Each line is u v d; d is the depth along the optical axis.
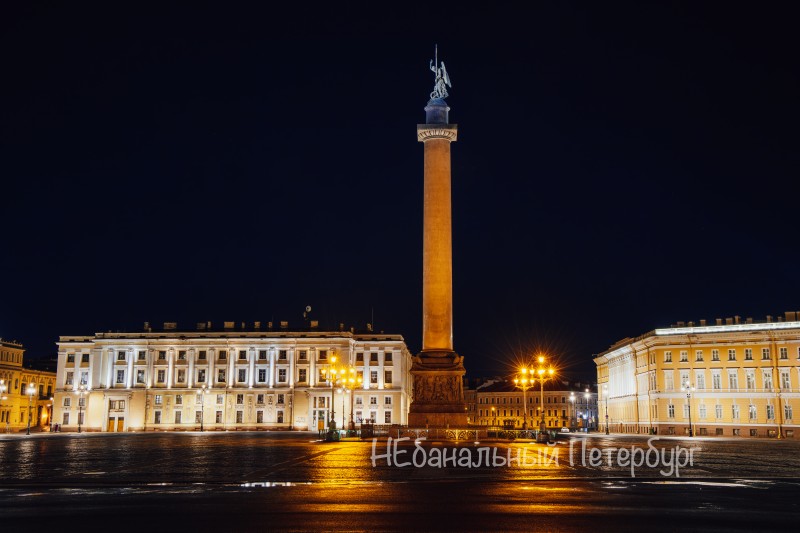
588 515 19.89
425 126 73.00
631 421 127.75
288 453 49.19
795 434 102.38
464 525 18.25
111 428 136.12
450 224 72.31
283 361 136.25
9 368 138.62
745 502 22.66
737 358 108.25
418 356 70.81
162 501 22.78
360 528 17.78
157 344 137.88
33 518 19.41
